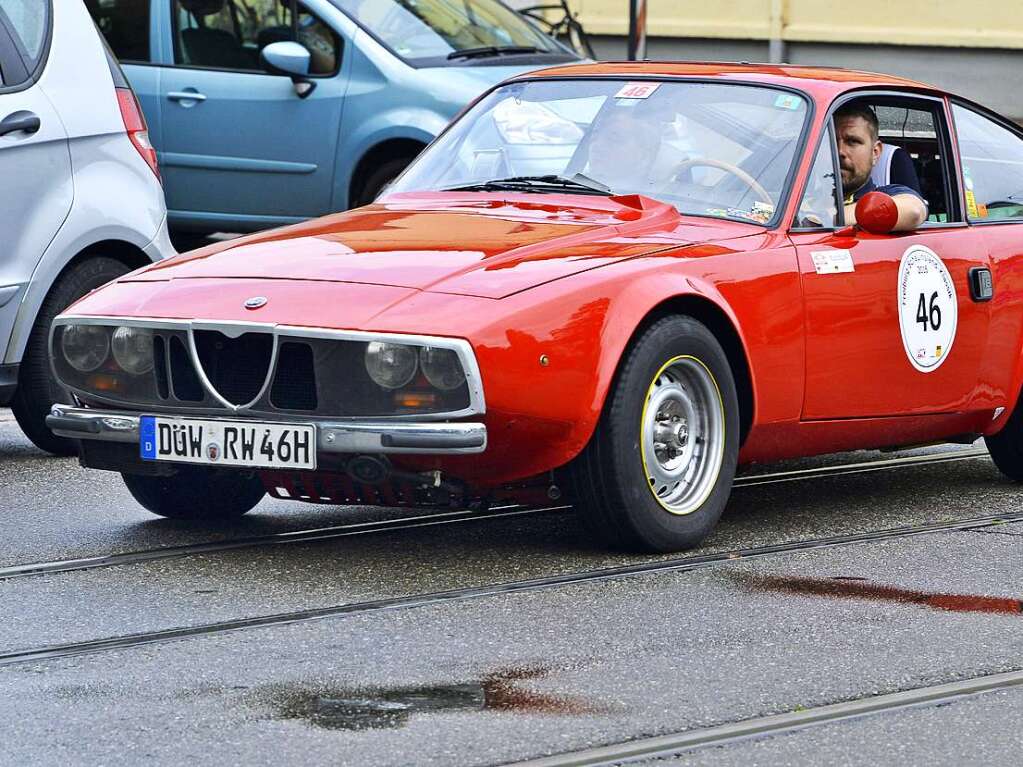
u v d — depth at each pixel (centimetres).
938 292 1233
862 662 844
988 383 1282
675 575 1016
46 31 1460
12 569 1026
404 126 1980
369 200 2025
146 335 1025
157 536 1122
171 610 930
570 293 999
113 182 1473
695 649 862
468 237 1087
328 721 747
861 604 955
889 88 1280
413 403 963
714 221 1148
